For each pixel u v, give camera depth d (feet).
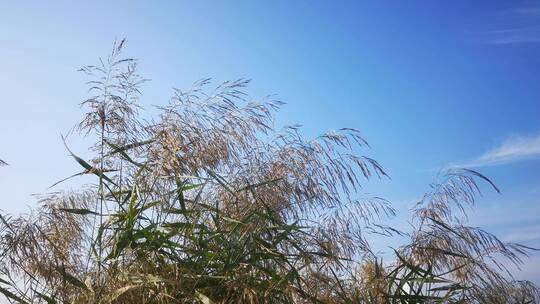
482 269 18.72
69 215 19.71
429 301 16.67
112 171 17.89
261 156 20.30
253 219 16.33
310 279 16.92
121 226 16.58
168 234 16.15
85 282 16.57
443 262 18.81
